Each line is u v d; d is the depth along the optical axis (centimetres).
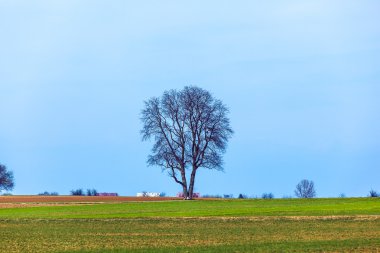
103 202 10381
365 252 4031
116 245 4578
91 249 4344
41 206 9250
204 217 6888
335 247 4256
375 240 4625
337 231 5325
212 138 10894
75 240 4903
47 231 5625
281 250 4156
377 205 8019
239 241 4741
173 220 6612
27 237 5134
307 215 6825
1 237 5138
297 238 4878
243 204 8962
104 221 6619
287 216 6769
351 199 9450
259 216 6862
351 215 6688
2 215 7706
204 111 10956
